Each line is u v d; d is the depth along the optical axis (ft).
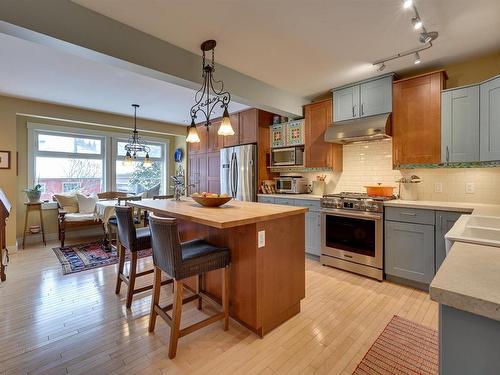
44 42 6.12
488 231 4.70
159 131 18.67
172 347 5.55
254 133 14.88
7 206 10.35
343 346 5.96
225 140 16.92
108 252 13.12
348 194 11.44
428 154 9.36
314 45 8.13
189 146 20.21
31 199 14.35
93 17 6.46
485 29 7.28
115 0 6.08
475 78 9.19
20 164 14.94
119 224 8.09
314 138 12.73
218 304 7.04
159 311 6.23
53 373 5.13
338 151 12.50
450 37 7.70
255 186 14.49
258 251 6.14
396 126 10.12
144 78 10.77
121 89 12.00
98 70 9.99
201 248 6.41
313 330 6.56
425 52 8.65
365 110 10.81
